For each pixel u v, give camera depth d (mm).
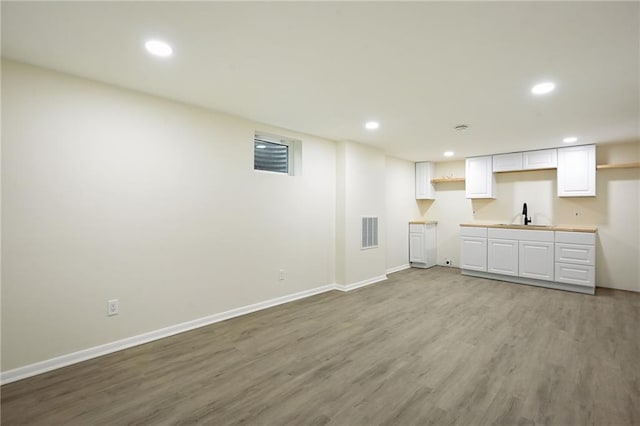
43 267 2295
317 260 4426
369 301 4059
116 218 2633
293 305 3891
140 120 2762
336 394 2039
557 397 1998
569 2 1505
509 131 3932
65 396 2004
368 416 1821
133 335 2730
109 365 2396
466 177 5770
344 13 1615
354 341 2846
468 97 2789
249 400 1974
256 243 3684
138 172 2752
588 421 1774
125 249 2684
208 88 2658
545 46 1925
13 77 2180
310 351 2648
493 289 4641
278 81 2494
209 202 3240
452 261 6324
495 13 1603
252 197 3637
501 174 5652
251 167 3617
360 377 2242
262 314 3557
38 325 2277
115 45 1962
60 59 2158
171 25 1738
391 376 2254
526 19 1649
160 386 2125
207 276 3234
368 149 4930
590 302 3992
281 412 1860
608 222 4699
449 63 2166
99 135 2543
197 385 2139
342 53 2043
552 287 4691
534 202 5320
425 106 3029
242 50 2014
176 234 2998
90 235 2502
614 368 2355
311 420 1789
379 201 5152
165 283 2926
